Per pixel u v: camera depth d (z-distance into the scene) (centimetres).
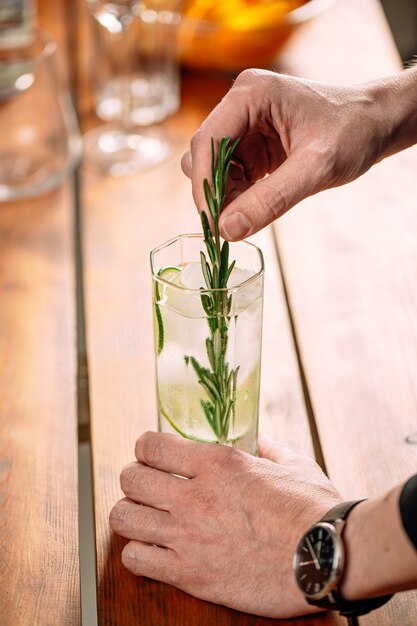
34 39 112
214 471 73
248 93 79
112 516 75
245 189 81
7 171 112
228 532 72
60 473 82
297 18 121
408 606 72
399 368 89
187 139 120
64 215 110
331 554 66
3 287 100
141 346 93
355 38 140
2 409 87
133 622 72
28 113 112
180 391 74
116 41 117
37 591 74
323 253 103
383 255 102
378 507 66
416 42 212
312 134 78
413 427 84
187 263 77
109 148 118
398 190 111
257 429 78
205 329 71
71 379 90
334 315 95
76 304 99
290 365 90
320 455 83
